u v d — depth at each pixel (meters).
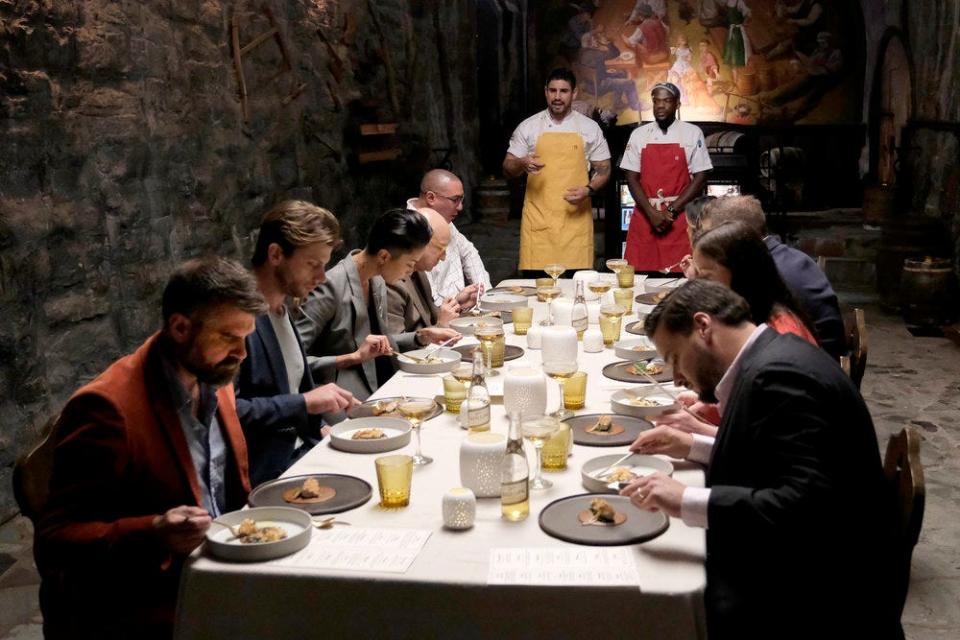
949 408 5.77
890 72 12.52
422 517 2.17
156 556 1.95
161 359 2.13
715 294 2.19
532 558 1.96
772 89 14.59
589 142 6.73
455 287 5.14
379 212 9.64
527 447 2.65
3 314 4.16
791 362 2.04
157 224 5.38
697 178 6.63
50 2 4.47
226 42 6.33
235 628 1.95
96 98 4.84
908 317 8.02
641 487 2.06
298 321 3.54
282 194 7.20
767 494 1.96
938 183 9.30
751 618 2.04
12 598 3.54
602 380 3.24
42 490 2.23
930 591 3.51
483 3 14.52
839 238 10.62
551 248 6.80
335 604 1.91
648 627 1.83
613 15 14.88
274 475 2.84
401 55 10.65
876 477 2.06
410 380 3.33
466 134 13.94
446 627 1.88
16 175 4.25
